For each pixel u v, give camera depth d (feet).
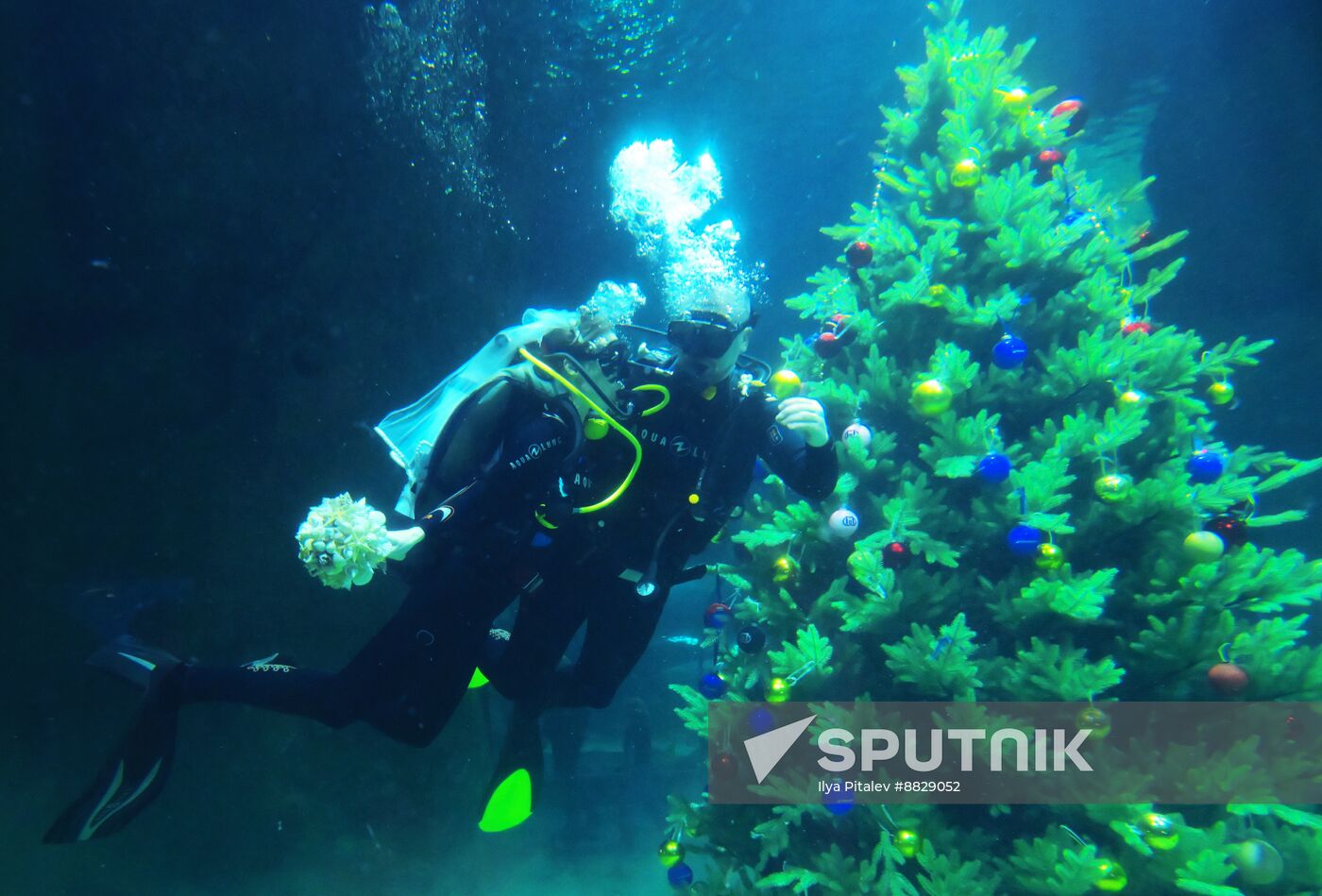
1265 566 8.09
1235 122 33.01
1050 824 7.69
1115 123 38.19
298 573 24.44
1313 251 31.94
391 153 26.84
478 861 25.08
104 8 21.39
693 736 38.47
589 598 9.08
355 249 26.02
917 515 8.46
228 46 22.85
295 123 24.26
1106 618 8.37
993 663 8.13
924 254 9.16
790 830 8.69
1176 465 8.68
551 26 35.27
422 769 24.75
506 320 33.76
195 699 8.35
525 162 37.09
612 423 8.08
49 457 22.30
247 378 24.38
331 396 25.32
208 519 23.52
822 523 8.87
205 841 22.44
